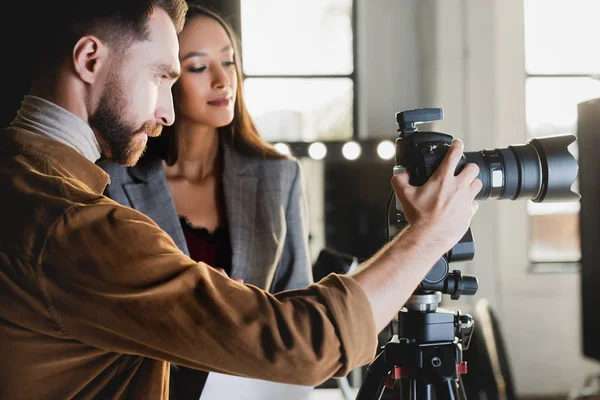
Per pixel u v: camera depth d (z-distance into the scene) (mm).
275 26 3158
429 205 829
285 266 1547
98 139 820
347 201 2820
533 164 993
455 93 3201
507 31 3268
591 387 3242
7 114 1338
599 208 2301
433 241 810
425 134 949
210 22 1480
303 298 723
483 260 3295
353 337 712
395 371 1038
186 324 681
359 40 3162
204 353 690
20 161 757
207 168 1545
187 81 1443
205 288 691
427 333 1029
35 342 713
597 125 2234
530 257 3418
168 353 702
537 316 3350
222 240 1499
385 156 2822
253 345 684
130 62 792
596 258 2363
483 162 992
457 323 1053
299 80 3178
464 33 3189
